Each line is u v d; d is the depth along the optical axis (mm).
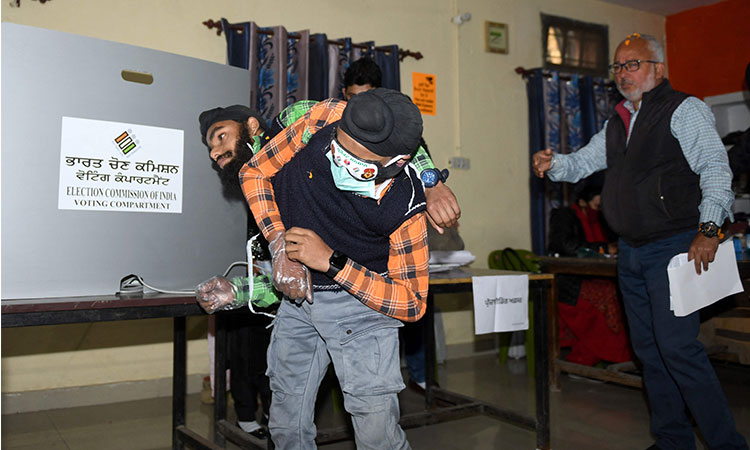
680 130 1926
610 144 2186
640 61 2072
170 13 3256
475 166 4297
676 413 2045
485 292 2002
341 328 1120
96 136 1308
